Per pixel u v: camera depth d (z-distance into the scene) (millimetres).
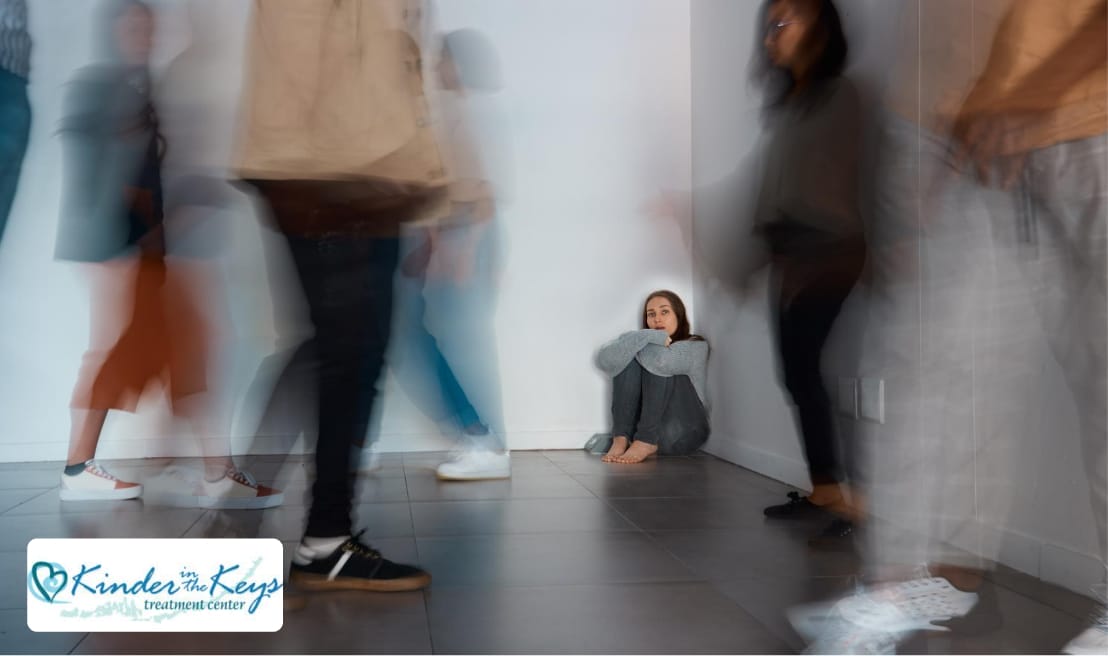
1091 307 1396
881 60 1921
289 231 1675
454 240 3463
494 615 1619
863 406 1755
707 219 3078
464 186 2521
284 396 3084
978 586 1542
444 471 3205
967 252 1606
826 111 1964
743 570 1925
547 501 2758
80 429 2791
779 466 3168
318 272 1688
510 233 4242
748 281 2824
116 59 2605
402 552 2088
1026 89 1423
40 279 3832
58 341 3842
